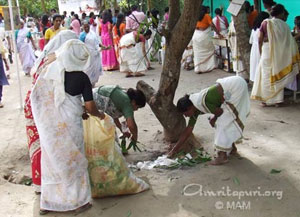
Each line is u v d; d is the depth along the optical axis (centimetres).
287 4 1005
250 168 429
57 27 850
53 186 359
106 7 1756
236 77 437
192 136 523
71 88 347
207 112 432
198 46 1015
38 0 2961
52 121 348
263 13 707
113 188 382
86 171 364
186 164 458
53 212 370
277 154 466
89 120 384
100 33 1314
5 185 436
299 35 724
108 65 1205
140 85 532
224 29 1057
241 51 785
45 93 347
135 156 515
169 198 377
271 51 638
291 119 596
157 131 595
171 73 492
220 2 1312
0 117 725
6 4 2947
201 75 1016
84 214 362
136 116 683
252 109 665
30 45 1148
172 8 484
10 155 535
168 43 483
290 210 342
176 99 779
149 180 420
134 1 1619
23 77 1145
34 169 400
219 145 436
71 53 342
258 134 541
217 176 414
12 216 369
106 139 380
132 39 1025
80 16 2030
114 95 437
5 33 1396
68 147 350
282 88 652
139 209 363
